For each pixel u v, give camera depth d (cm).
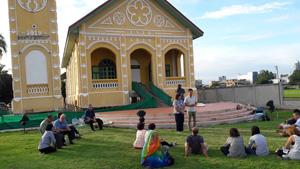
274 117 1491
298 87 1953
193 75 2250
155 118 1304
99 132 1131
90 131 1167
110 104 1920
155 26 2109
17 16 1755
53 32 1839
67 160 686
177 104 1065
